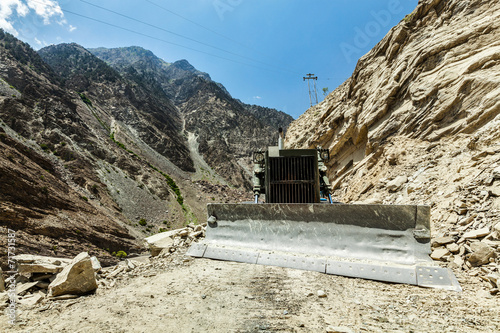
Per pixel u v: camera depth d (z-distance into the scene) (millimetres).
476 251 5586
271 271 5965
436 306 4117
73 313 4137
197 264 6574
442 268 5211
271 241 6805
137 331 3494
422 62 19719
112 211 73500
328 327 3447
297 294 4727
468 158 11375
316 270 5906
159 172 121125
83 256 5312
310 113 43812
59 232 45562
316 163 8438
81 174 79500
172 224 86125
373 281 5340
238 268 6203
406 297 4535
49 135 86688
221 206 7660
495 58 14977
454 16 19609
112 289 5281
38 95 102500
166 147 155500
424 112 17703
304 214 6750
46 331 3512
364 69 27469
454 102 15805
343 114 27953
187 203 106938
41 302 4617
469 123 14266
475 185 8539
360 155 24594
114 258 48125
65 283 4883
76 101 136000
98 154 98875
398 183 14594
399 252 5727
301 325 3596
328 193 8852
